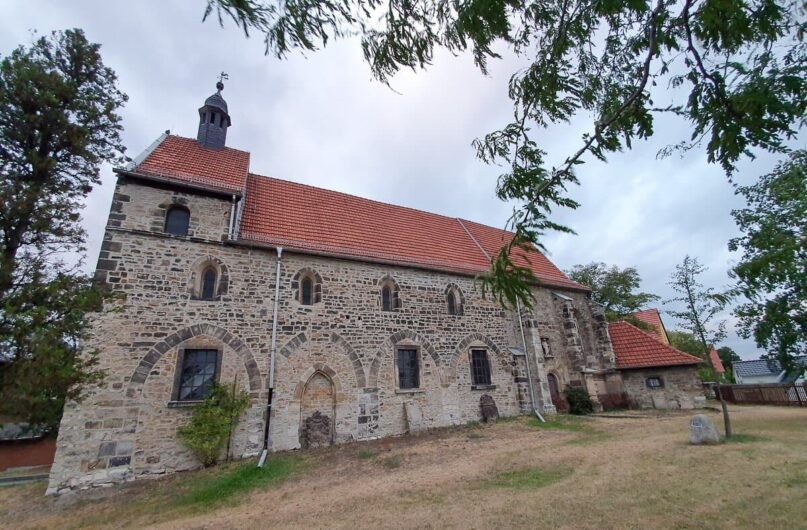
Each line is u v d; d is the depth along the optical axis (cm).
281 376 1202
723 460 804
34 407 638
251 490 855
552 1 282
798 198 524
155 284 1106
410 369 1475
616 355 2056
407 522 618
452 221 2258
